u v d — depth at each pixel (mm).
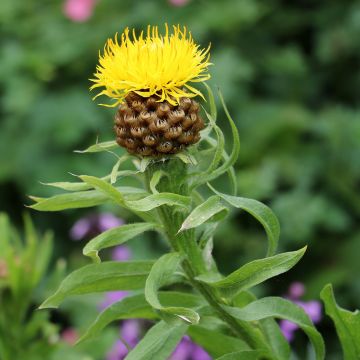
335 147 7738
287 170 7684
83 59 8328
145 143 2725
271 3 9031
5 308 4242
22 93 8000
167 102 2719
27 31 8734
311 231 7297
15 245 4555
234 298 3062
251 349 3041
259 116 8008
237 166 7871
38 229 7574
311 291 7008
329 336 6508
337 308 2850
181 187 2830
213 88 7664
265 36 8789
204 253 2973
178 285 4309
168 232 2898
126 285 2916
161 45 2719
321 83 8727
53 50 8305
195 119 2746
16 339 4277
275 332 3102
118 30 8367
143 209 2615
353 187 7711
